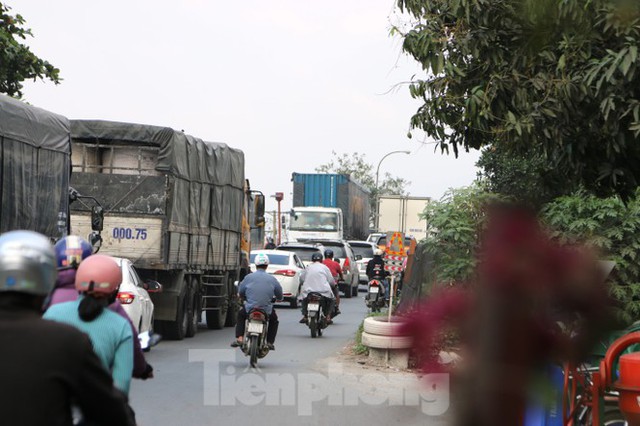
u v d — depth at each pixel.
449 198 19.42
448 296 6.89
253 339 19.41
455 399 6.88
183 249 26.33
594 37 12.55
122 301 20.14
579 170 13.93
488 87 14.08
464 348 6.85
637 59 12.32
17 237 4.88
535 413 6.82
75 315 6.84
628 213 17.92
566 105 13.34
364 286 66.81
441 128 15.11
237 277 32.44
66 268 7.61
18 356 4.55
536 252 6.79
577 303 6.88
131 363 6.90
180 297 25.56
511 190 7.45
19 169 16.42
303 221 65.75
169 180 25.22
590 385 8.40
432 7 14.66
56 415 4.57
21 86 32.28
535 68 14.05
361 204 81.44
